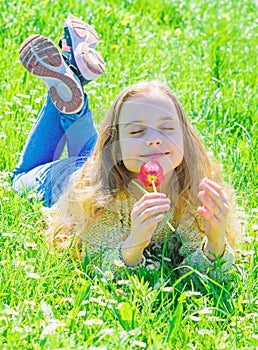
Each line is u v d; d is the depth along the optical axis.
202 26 8.38
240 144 5.35
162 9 8.78
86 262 3.70
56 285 3.51
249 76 6.78
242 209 4.21
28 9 7.35
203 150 3.98
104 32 7.35
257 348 3.11
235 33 8.17
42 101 5.66
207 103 5.90
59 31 7.03
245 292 3.61
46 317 3.20
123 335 3.06
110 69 6.46
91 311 3.25
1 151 4.85
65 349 2.88
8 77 5.96
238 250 3.90
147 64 6.79
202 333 3.15
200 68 6.93
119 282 3.44
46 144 4.65
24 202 4.20
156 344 2.99
